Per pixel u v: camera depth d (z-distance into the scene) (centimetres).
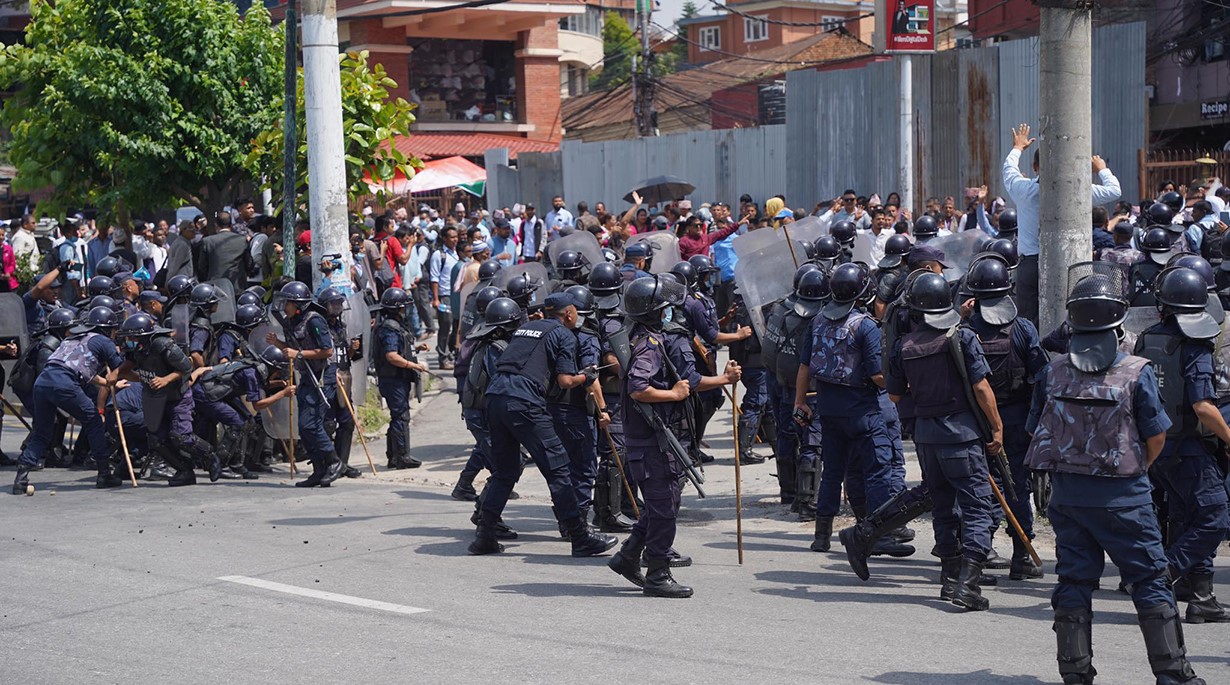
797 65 6762
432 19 5588
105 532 1484
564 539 1445
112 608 1122
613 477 1468
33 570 1280
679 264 1627
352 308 1939
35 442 1802
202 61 2852
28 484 1798
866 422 1266
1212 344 967
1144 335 996
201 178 2922
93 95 2777
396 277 2762
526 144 5831
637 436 1141
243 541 1423
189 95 2873
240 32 2906
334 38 2183
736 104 6938
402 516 1583
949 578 1127
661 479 1135
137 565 1298
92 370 1817
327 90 2177
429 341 3350
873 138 3616
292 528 1505
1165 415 832
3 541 1434
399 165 2714
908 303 1156
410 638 1011
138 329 1803
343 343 1875
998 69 3312
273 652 977
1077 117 1360
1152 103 4012
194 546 1395
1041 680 878
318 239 2188
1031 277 1521
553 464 1325
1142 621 830
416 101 5672
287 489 1812
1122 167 3066
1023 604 1101
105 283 2109
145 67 2822
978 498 1084
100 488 1847
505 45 5906
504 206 4744
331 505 1666
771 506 1597
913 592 1154
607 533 1472
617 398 1449
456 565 1298
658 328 1138
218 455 1948
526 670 917
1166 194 2016
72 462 2117
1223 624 1030
